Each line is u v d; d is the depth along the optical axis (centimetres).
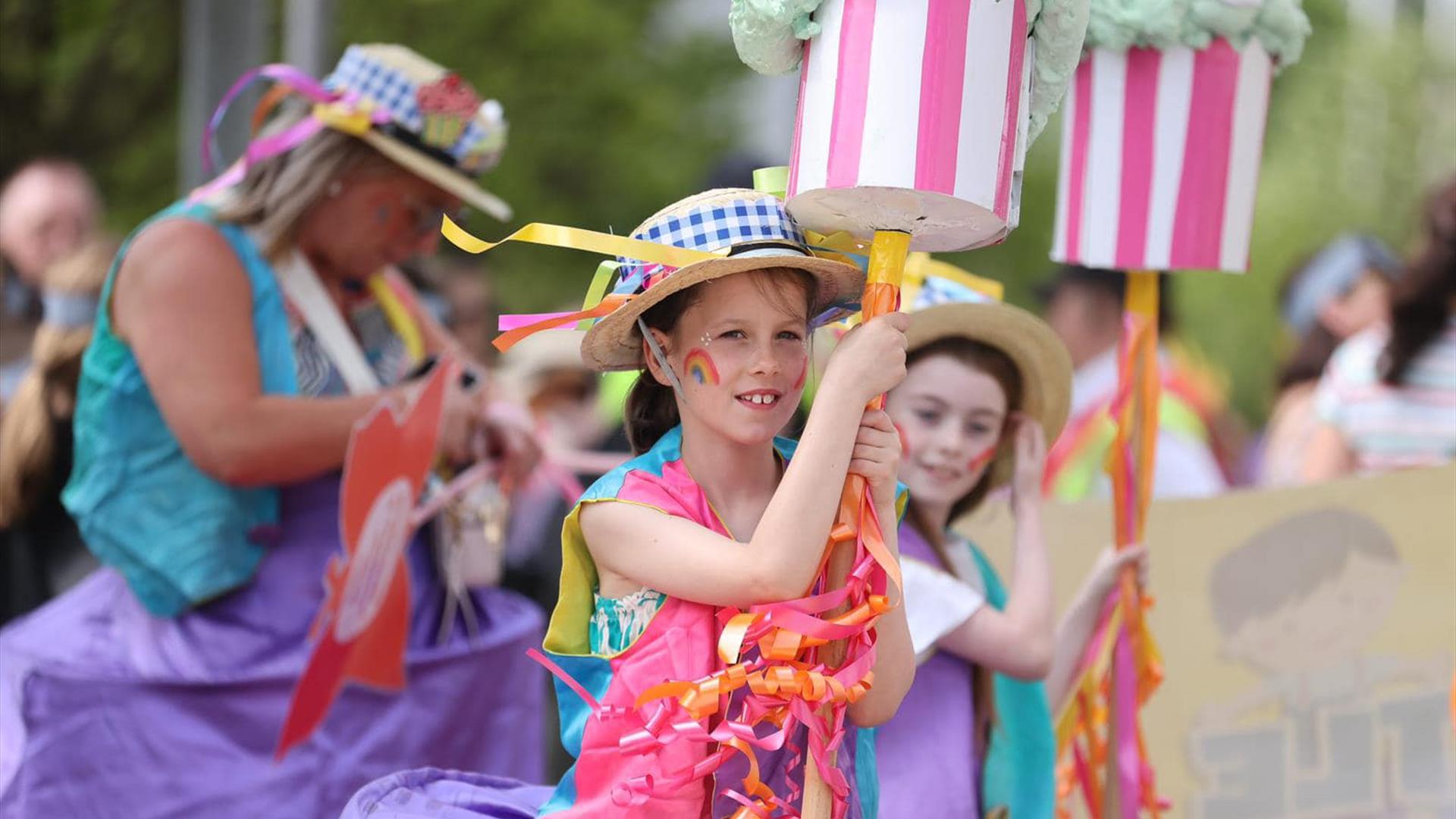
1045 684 682
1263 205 2495
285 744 704
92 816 725
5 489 948
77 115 2066
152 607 751
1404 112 2569
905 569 642
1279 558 800
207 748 735
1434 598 781
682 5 2648
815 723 466
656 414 541
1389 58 2594
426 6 2333
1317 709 788
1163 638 804
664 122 2441
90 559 974
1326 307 1339
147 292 746
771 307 482
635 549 491
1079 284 1201
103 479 754
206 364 738
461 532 830
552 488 1102
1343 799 783
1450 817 766
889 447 475
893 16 455
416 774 587
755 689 462
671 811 484
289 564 764
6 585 958
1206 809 794
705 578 475
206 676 736
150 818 727
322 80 1066
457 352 881
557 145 2359
